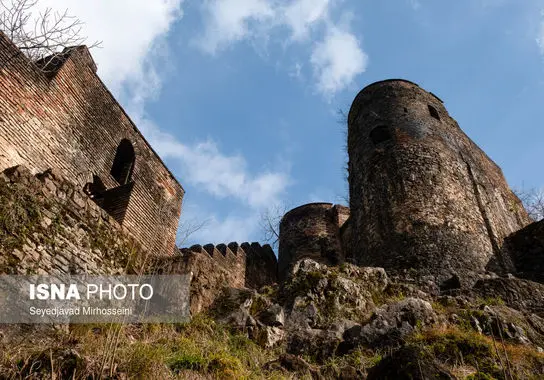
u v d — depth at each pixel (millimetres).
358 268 11609
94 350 5730
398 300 10625
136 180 12227
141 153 12898
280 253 23172
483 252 14125
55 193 8336
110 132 12031
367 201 15758
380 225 14656
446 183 15469
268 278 21391
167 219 12797
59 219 8180
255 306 10031
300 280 10711
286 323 9539
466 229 14383
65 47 10133
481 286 11727
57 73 10477
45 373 4672
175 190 13828
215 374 6141
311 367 7309
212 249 17344
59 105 10398
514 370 6766
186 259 10391
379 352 8008
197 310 9531
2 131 8703
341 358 7980
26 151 9188
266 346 8602
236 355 7648
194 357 6469
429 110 18734
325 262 20797
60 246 7969
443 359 7125
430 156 16109
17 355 5000
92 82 11711
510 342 8305
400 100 18469
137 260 9914
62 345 5758
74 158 10578
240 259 19406
